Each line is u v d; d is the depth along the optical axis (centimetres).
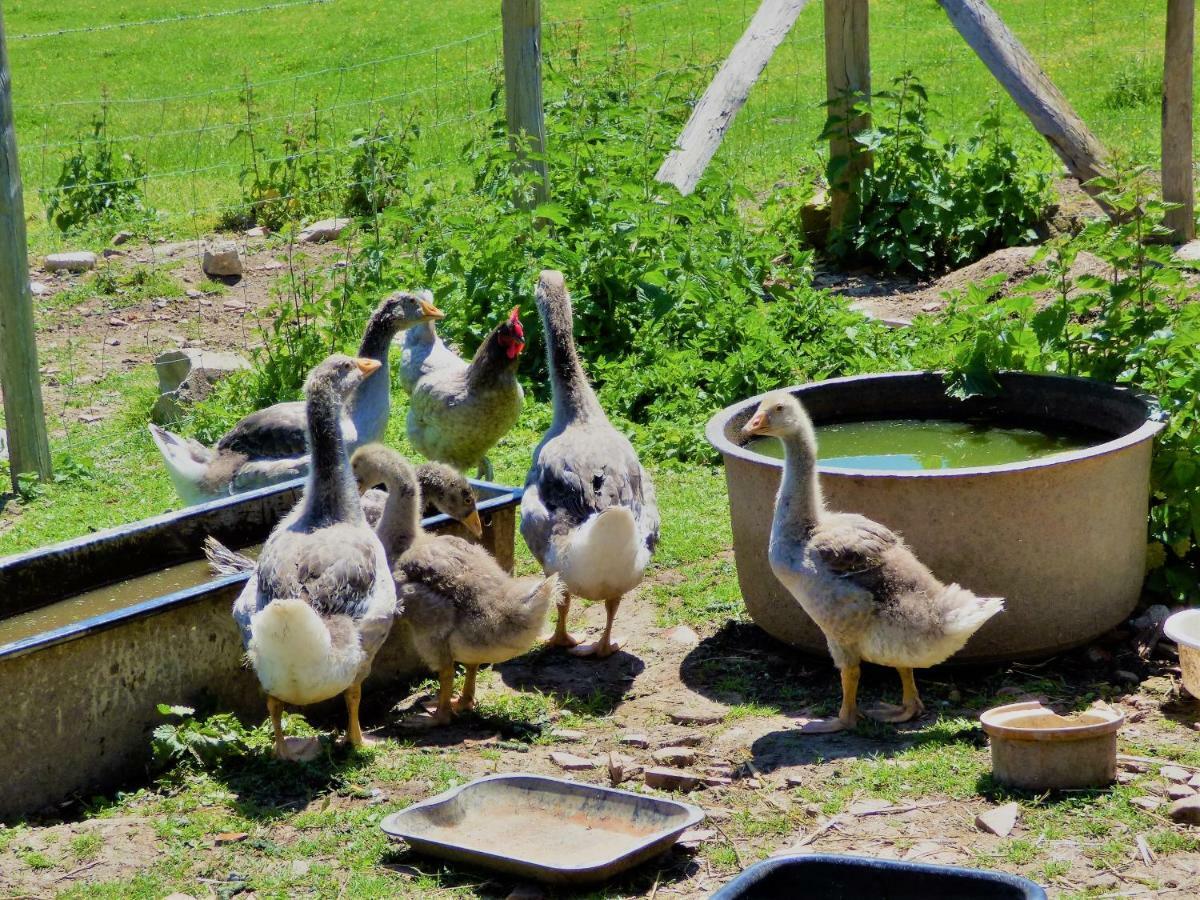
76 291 608
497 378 453
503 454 488
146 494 479
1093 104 881
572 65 805
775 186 720
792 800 354
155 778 368
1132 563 387
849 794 354
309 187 721
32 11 1512
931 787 354
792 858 325
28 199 804
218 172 848
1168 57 564
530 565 434
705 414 490
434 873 342
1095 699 377
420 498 393
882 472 377
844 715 371
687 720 378
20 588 396
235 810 357
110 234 700
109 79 1204
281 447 442
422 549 379
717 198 576
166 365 524
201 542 415
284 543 368
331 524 374
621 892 336
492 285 527
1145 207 414
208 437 502
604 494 391
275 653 353
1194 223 575
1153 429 384
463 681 395
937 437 411
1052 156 645
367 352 464
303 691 357
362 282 546
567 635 403
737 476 391
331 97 1073
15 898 338
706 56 1027
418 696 393
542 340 521
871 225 600
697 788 358
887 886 323
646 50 931
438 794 356
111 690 366
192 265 641
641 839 343
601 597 390
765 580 391
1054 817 345
